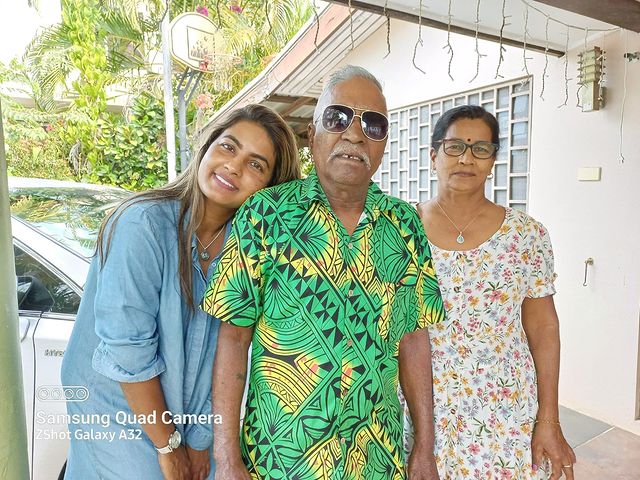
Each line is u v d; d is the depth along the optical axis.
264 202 1.19
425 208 1.70
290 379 1.15
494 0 2.42
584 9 2.18
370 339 1.18
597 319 3.07
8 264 0.76
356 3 2.44
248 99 5.62
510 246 1.55
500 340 1.55
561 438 1.59
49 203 2.32
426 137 4.25
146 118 6.52
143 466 1.29
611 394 3.04
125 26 6.45
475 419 1.52
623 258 2.91
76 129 6.09
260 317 1.20
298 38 4.38
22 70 6.53
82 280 1.96
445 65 3.93
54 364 1.85
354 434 1.19
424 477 1.38
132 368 1.16
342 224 1.21
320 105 1.23
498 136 1.59
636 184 2.80
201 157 1.29
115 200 2.49
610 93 2.88
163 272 1.21
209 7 5.29
